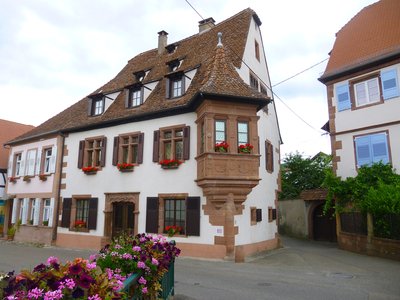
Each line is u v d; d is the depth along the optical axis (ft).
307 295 25.13
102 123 57.72
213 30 65.26
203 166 43.01
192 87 50.98
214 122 43.83
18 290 8.84
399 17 57.88
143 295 15.71
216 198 42.80
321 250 53.83
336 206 54.60
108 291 10.21
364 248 47.93
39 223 65.00
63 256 46.24
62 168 63.31
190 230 45.47
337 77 59.06
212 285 28.30
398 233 41.65
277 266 38.47
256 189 50.65
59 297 8.71
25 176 70.44
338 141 57.67
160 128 51.37
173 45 68.28
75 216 59.72
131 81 65.57
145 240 19.13
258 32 64.69
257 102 45.27
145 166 51.98
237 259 41.47
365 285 28.48
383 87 53.31
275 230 58.29
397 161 50.88
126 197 53.06
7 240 71.00
